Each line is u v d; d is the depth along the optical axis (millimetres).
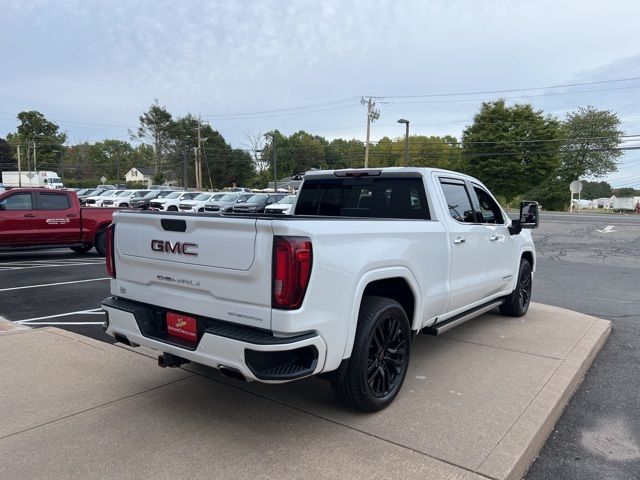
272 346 2924
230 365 3070
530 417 3662
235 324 3197
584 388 4625
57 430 3434
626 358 5500
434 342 5566
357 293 3400
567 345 5457
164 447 3219
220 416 3668
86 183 79250
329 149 108438
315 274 3064
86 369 4570
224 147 89438
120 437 3344
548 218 33344
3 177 70875
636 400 4363
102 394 4035
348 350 3371
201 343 3209
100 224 12773
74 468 2975
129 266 3873
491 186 55594
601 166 70000
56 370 4535
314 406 3859
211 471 2949
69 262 12148
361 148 108188
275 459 3082
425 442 3295
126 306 3801
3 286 8969
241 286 3135
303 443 3279
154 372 4512
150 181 102312
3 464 3014
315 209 5590
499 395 4066
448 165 79812
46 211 11992
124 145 116188
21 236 11648
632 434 3754
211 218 3223
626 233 23203
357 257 3404
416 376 4488
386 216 5012
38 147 98188
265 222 3002
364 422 3584
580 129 69312
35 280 9570
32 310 7176
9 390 4090
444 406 3854
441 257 4484
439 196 4773
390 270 3736
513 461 3074
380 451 3182
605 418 4012
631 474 3225
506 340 5652
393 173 4957
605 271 12625
